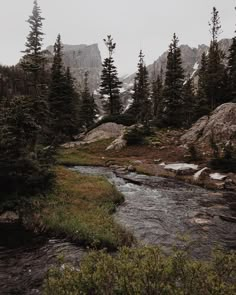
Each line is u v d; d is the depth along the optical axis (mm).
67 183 20453
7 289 8594
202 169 26547
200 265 4797
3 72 137625
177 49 54625
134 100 67938
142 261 4820
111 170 31359
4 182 16125
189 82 61938
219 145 33656
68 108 53031
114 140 45906
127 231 13062
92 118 74188
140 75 71812
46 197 16703
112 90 62531
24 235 12961
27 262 10336
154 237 12828
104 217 14328
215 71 52938
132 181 25438
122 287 4488
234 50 54312
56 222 13617
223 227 14250
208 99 53031
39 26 43719
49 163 19000
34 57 43375
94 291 4656
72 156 38906
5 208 15406
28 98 20297
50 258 10648
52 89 51812
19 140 17031
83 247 11672
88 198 17891
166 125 49969
